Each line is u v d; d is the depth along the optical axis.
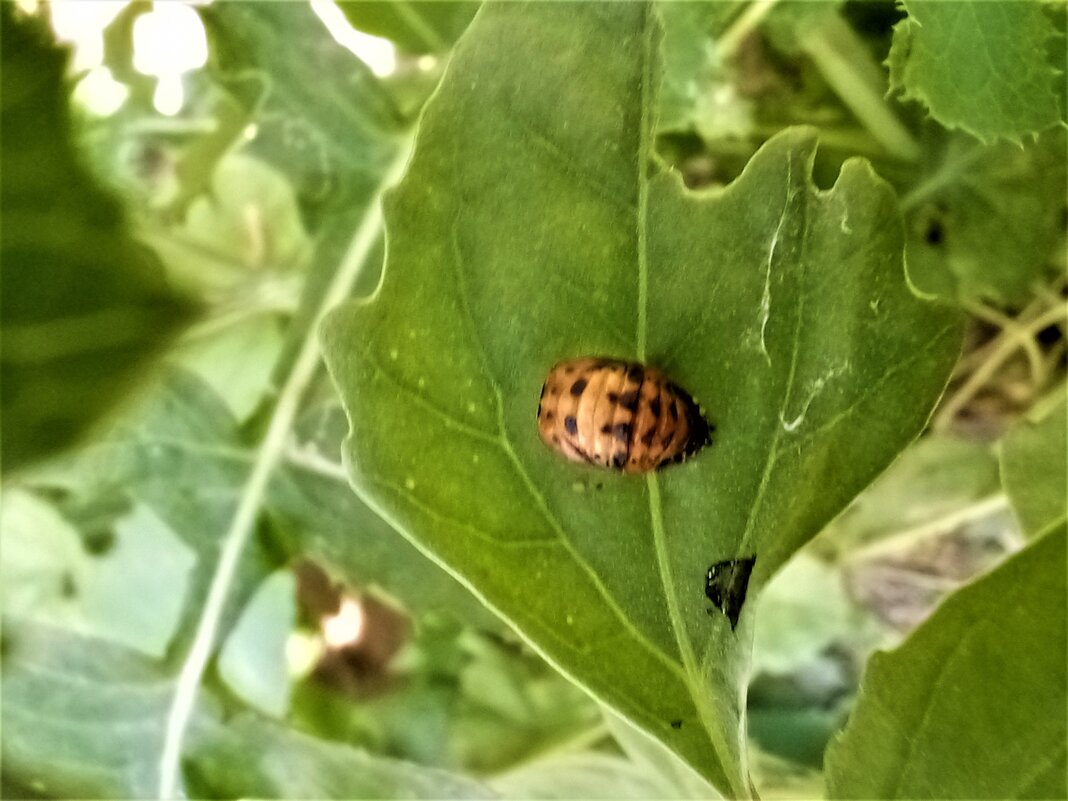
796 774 0.06
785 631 0.06
